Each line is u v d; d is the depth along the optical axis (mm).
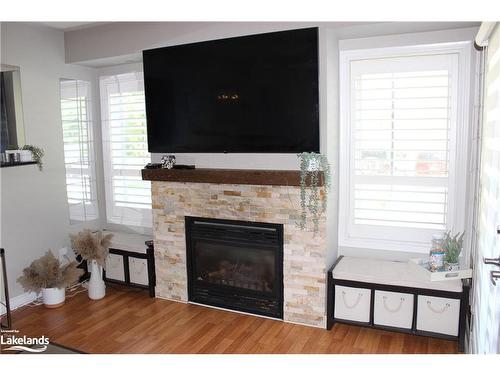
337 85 3137
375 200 3201
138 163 4051
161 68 3377
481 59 2629
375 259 3240
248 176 3066
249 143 3121
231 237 3277
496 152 1874
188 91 3295
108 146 4227
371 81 3123
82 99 4098
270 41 2928
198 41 3223
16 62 3467
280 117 2977
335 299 2971
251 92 3051
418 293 2721
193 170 3297
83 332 3068
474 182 2773
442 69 2924
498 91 1831
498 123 1826
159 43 3391
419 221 3090
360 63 3141
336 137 3156
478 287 2355
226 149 3217
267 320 3209
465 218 2957
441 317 2691
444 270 2723
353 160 3252
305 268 3035
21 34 3498
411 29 2848
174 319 3260
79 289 3916
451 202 3000
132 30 3498
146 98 3492
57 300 3506
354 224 3312
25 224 3615
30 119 3605
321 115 2883
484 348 2072
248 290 3291
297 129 2932
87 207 4234
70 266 3600
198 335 2994
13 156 3270
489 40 2131
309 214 2959
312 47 2797
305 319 3098
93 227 4281
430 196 3055
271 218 3096
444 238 2850
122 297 3723
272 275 3213
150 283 3686
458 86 2891
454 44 2867
